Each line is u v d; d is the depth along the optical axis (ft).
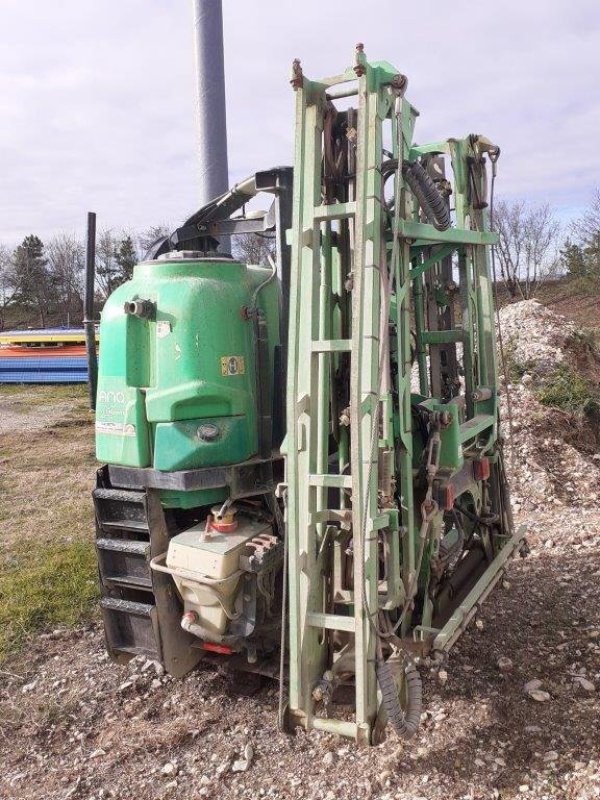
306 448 8.98
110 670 12.76
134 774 9.93
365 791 9.08
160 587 10.41
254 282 11.21
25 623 14.76
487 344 13.01
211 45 19.21
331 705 9.86
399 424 9.61
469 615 10.71
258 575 9.98
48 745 10.86
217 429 10.16
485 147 13.01
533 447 22.61
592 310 95.04
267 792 9.27
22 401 51.55
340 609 10.09
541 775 9.16
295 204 8.93
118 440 10.52
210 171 19.53
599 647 11.93
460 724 10.27
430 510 10.07
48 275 153.38
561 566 15.51
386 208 9.54
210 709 11.16
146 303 10.02
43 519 22.57
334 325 10.12
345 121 9.55
